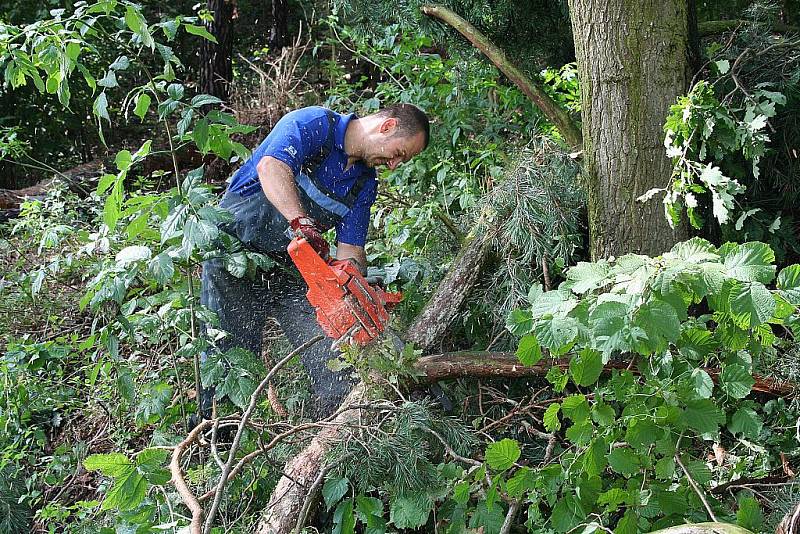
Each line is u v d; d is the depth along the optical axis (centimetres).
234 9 973
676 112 301
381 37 539
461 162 482
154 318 318
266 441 321
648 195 315
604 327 228
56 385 381
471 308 350
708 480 254
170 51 307
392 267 371
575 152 361
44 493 353
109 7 302
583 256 362
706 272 225
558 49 464
